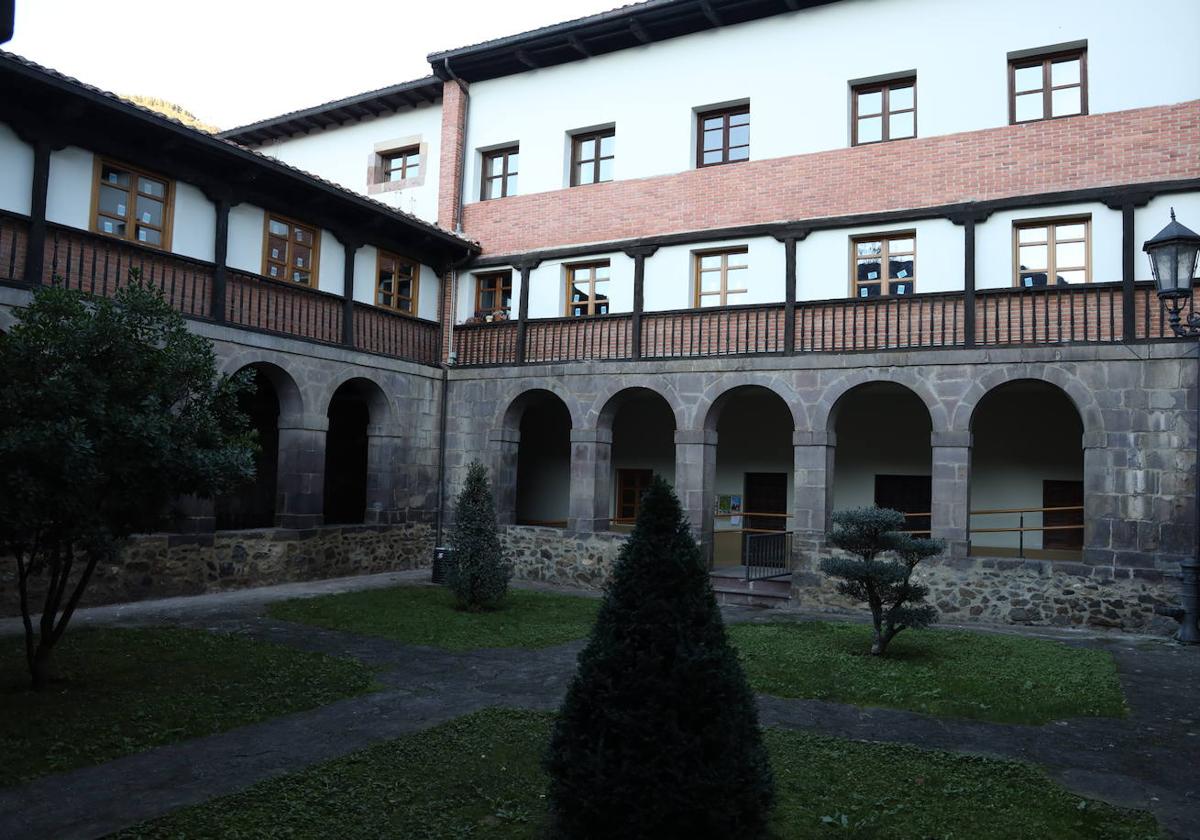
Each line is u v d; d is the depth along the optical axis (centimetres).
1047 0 1192
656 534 417
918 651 900
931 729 640
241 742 582
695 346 1398
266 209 1288
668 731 386
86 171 1059
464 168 1669
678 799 378
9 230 975
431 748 570
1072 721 663
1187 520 1033
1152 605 1042
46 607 686
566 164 1573
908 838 443
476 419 1564
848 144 1317
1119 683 778
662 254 1441
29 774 511
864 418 1548
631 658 401
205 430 682
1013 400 1438
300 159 1908
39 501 575
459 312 1633
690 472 1349
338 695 703
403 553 1515
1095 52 1160
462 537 1137
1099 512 1077
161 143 1110
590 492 1434
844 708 695
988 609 1126
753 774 395
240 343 1209
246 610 1069
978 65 1231
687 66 1457
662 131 1469
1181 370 1048
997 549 1422
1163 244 912
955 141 1235
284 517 1328
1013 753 586
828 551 1229
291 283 1312
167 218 1150
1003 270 1186
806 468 1258
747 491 1633
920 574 1168
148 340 679
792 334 1293
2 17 532
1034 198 1166
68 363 618
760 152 1378
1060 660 861
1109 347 1083
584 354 1480
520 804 479
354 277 1443
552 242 1552
